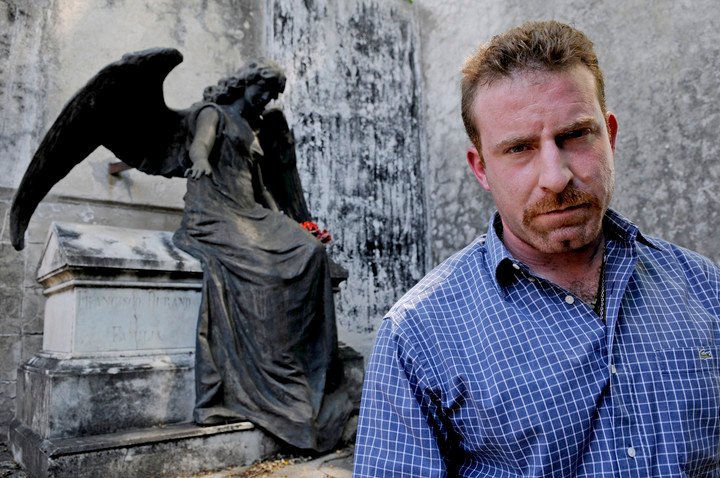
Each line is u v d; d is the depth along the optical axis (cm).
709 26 472
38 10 441
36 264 412
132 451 257
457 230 658
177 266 314
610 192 82
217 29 543
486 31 648
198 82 523
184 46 518
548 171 78
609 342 78
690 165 475
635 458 74
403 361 85
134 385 286
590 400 76
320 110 596
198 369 301
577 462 75
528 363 79
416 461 80
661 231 489
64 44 451
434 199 686
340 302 580
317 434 303
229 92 366
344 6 634
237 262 322
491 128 84
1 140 414
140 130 357
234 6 559
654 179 498
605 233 90
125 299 301
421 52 718
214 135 346
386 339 87
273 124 399
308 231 350
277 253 326
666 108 495
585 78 82
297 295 321
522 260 90
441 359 83
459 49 675
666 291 85
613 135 97
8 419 386
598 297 87
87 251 290
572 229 80
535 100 80
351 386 363
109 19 477
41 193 336
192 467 272
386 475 81
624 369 77
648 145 505
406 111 683
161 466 263
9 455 315
